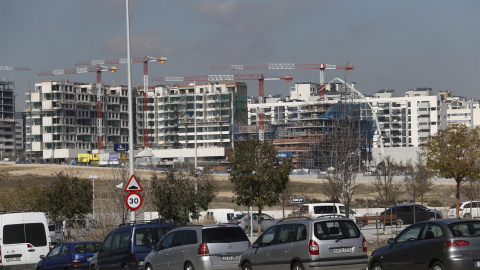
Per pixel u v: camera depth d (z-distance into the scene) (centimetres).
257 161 6475
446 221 3212
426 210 9231
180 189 7212
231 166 6650
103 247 4406
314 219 3422
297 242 3412
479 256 3081
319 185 19512
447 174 6769
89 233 7100
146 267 4091
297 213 9162
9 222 5053
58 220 8269
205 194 7556
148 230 4216
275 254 3538
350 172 6756
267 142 6612
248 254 3722
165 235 4044
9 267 4997
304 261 3353
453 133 6862
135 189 4997
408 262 3322
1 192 17200
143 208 8438
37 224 5125
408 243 3344
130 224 4506
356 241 3394
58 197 8056
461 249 3089
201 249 3738
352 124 6956
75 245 4828
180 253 3850
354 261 3369
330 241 3350
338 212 9150
